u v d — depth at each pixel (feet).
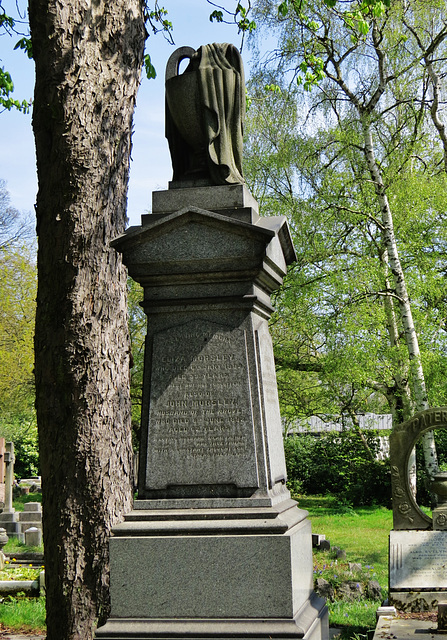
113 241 18.12
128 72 24.43
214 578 16.44
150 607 16.60
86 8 23.20
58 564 22.63
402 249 63.00
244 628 16.03
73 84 22.88
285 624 16.03
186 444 17.49
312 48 62.49
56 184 22.90
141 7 25.27
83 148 22.93
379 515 69.05
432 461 57.41
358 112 62.64
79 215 22.85
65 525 22.62
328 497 84.79
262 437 17.34
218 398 17.56
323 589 32.96
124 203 24.53
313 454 87.10
